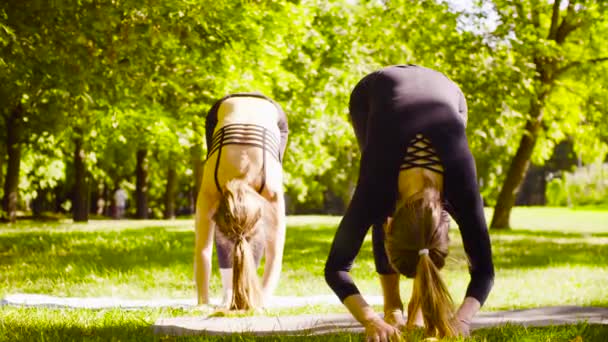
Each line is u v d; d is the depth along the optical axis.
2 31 9.99
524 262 12.11
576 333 4.43
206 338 4.32
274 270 5.91
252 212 5.18
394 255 3.71
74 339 4.37
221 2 11.56
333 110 18.83
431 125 3.91
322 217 35.25
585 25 21.55
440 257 3.69
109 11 10.76
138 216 32.62
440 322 3.55
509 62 18.44
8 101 13.72
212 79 14.09
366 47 19.45
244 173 5.68
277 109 6.32
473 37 18.80
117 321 5.18
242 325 4.93
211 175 5.78
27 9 10.43
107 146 29.83
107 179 37.84
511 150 25.28
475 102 18.16
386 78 4.41
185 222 27.05
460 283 8.75
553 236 20.02
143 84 13.27
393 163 3.83
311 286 8.55
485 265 3.89
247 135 5.81
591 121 23.05
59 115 15.78
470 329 4.64
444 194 3.85
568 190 48.00
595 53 21.91
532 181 52.44
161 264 10.78
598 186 47.41
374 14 19.47
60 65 10.91
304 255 12.87
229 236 5.25
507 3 20.02
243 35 12.34
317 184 43.66
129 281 8.91
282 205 5.89
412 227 3.62
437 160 3.85
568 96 22.81
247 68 13.46
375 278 9.38
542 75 21.38
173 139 16.69
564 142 50.41
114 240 15.34
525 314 5.79
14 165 24.66
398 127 3.91
